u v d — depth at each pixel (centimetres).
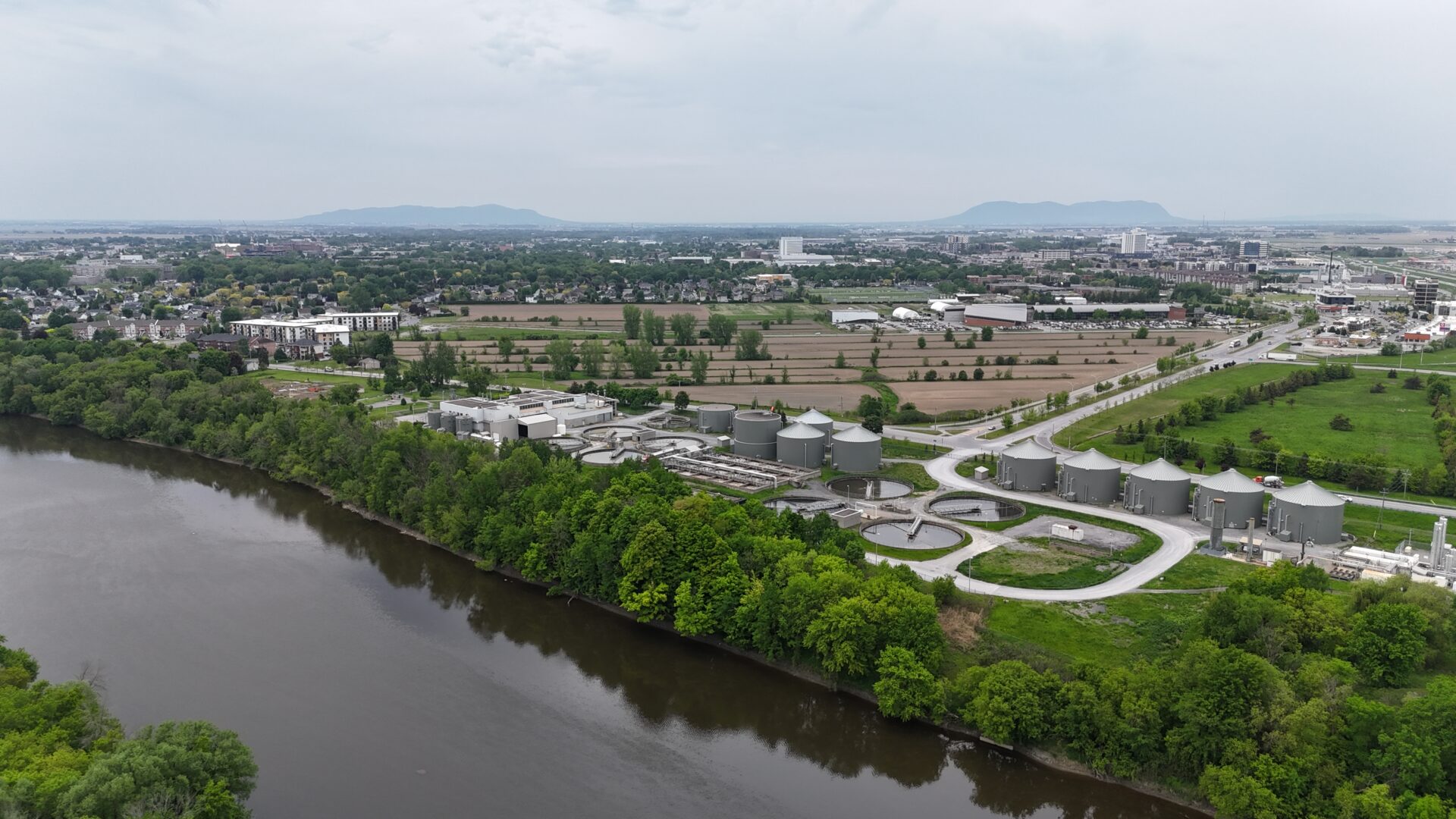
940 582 15262
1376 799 9569
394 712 13438
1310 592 13562
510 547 17625
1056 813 11431
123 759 9362
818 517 17175
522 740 12800
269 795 11375
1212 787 10462
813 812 11394
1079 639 14100
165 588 17700
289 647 15412
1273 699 10850
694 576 15250
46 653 14950
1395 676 12081
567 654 15350
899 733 12812
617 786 11794
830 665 13300
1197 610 15038
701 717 13538
